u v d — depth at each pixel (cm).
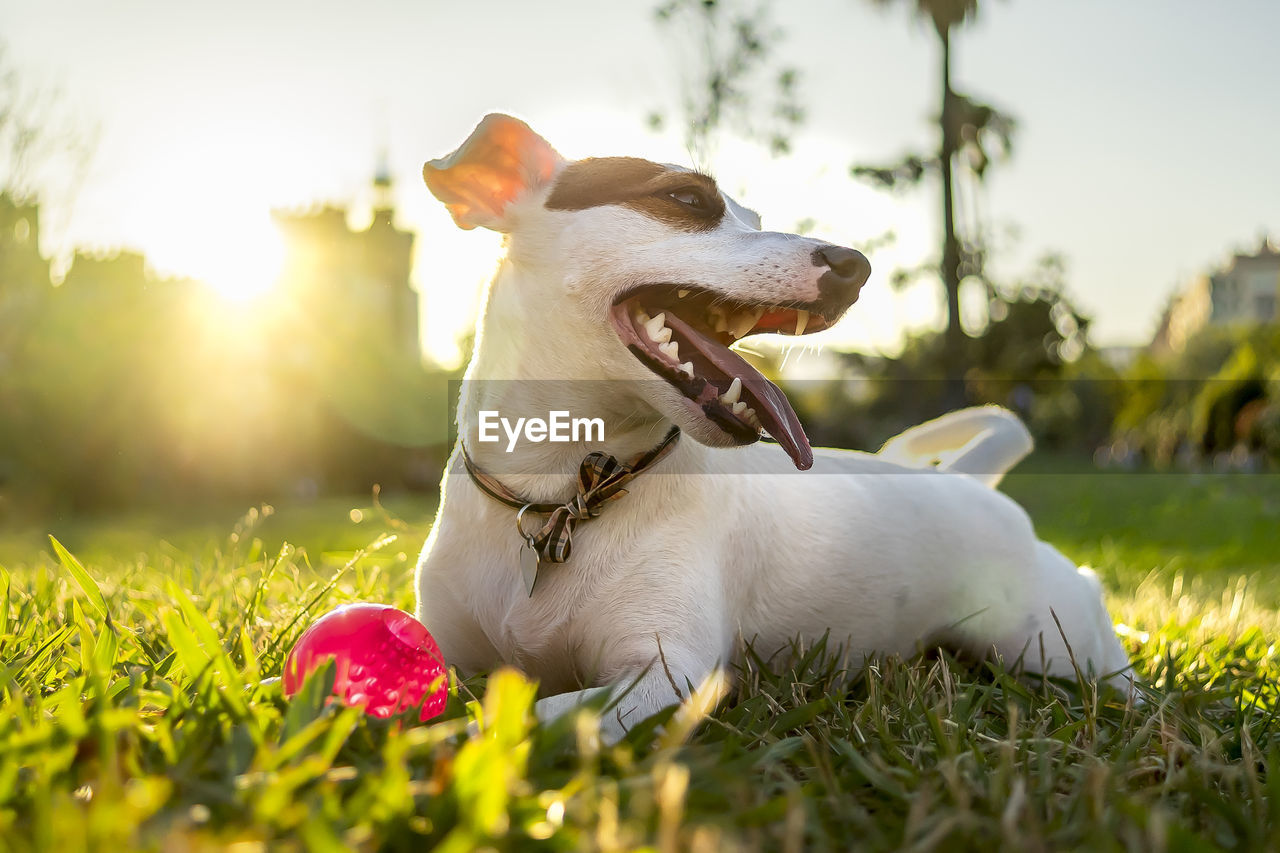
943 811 36
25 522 325
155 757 37
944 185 522
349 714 37
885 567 65
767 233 56
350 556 87
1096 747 45
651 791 34
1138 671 73
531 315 57
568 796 33
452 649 58
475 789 32
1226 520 218
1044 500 288
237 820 32
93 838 30
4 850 30
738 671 59
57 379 367
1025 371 651
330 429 491
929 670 61
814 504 64
